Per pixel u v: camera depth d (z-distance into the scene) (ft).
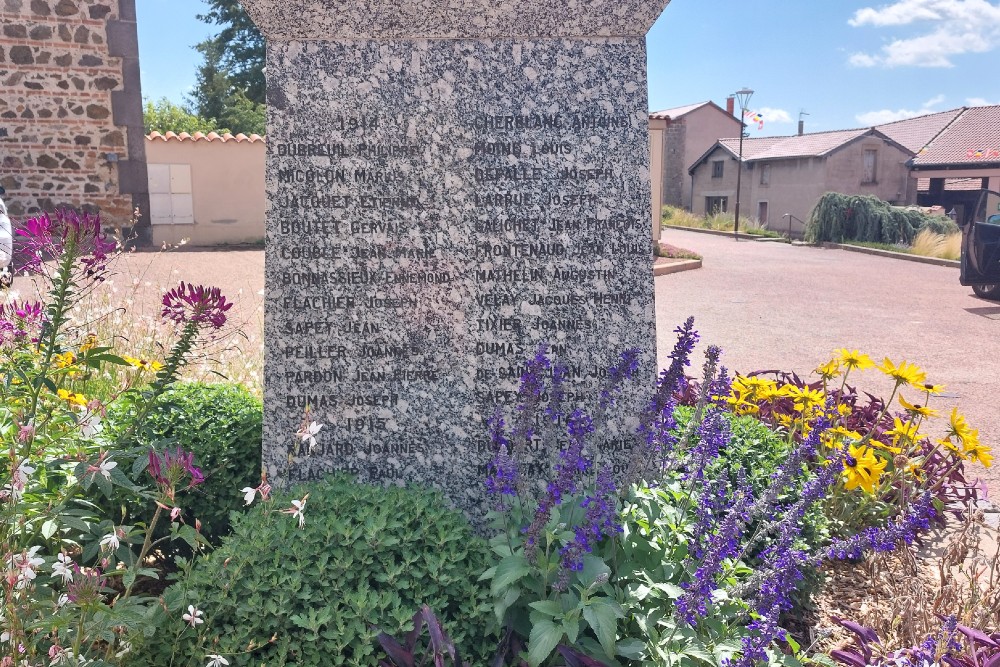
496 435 10.39
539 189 11.95
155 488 10.70
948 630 8.52
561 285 12.10
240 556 8.34
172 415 11.89
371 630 7.83
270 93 11.57
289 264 11.77
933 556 12.71
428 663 7.77
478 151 11.85
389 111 11.69
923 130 130.82
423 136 11.76
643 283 12.20
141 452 9.09
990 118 120.98
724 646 7.96
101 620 7.04
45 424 9.63
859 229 94.38
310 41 11.55
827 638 10.16
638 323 12.25
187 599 7.98
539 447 12.16
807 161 123.24
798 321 36.45
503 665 8.29
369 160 11.72
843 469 11.88
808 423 13.61
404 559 8.61
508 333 12.09
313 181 11.70
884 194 123.54
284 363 11.85
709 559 7.81
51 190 50.62
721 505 9.46
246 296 33.35
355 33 11.51
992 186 113.80
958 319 37.58
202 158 64.85
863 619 10.53
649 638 8.18
